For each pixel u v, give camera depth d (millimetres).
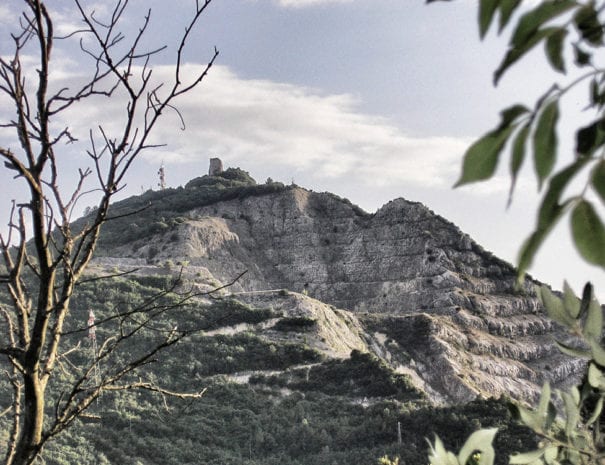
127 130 3619
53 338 3586
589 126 931
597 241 877
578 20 966
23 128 3387
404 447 53062
